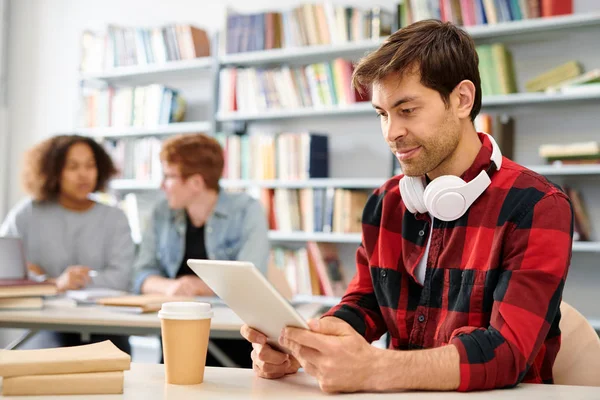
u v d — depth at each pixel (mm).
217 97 4121
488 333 1112
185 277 2488
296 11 3881
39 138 4930
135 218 4262
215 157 2680
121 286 2840
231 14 4090
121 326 2000
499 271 1223
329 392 1046
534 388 1104
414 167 1220
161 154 2668
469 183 1246
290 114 3854
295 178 3824
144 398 1000
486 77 3385
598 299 3305
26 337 2225
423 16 3486
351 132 3984
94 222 2953
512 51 3541
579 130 3365
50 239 2910
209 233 2684
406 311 1373
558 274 1146
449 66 1190
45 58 4938
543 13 3262
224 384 1117
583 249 3111
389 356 1051
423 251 1351
